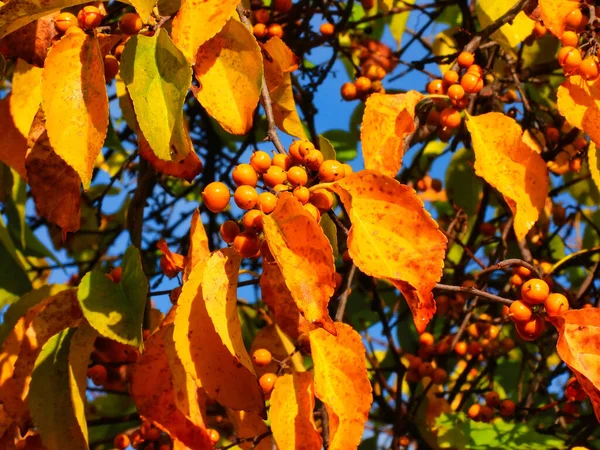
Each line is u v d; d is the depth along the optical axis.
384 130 0.41
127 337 0.38
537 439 0.48
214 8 0.37
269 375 0.40
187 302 0.36
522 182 0.41
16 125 0.42
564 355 0.37
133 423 0.54
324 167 0.36
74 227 0.40
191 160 0.41
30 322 0.42
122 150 0.53
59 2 0.36
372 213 0.35
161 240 0.42
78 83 0.36
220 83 0.38
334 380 0.35
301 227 0.33
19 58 0.42
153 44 0.36
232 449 0.44
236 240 0.35
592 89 0.41
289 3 0.54
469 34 0.52
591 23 0.42
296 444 0.36
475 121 0.42
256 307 0.56
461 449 0.48
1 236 0.50
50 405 0.41
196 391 0.39
